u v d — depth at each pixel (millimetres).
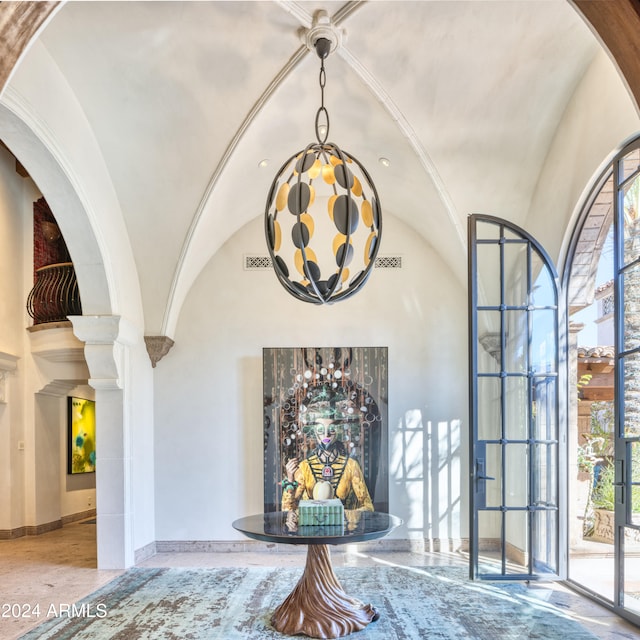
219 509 6512
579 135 4617
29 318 7637
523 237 4898
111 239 5512
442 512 6457
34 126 4168
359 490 6449
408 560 5902
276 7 3984
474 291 4832
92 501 9602
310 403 6562
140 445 6133
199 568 5516
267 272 6773
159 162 5402
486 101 4789
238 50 4387
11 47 1782
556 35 4172
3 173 7320
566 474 4852
